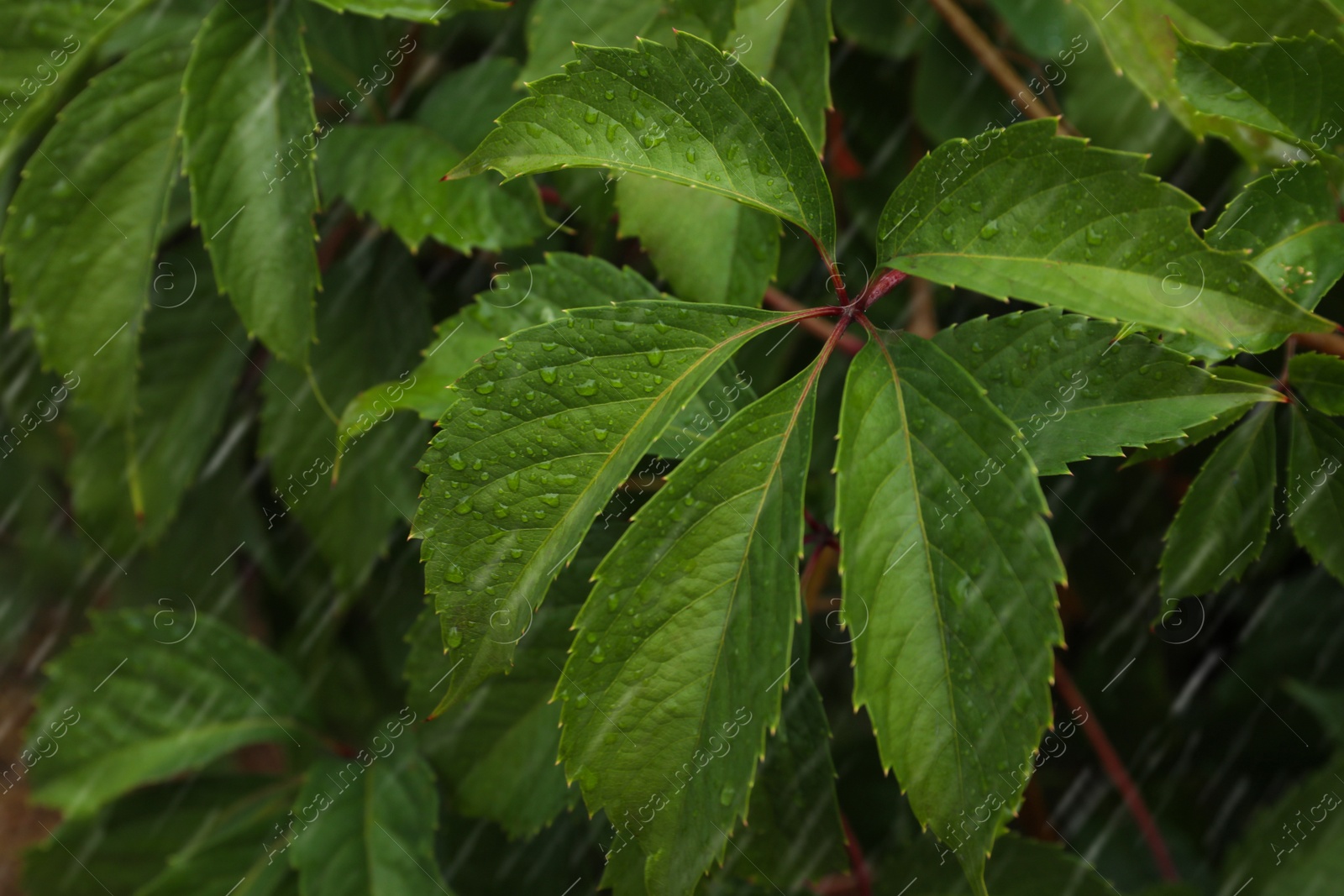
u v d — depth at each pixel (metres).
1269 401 0.99
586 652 0.97
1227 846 1.18
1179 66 1.01
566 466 0.98
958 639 0.97
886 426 0.98
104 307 1.05
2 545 1.25
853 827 1.18
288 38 1.03
